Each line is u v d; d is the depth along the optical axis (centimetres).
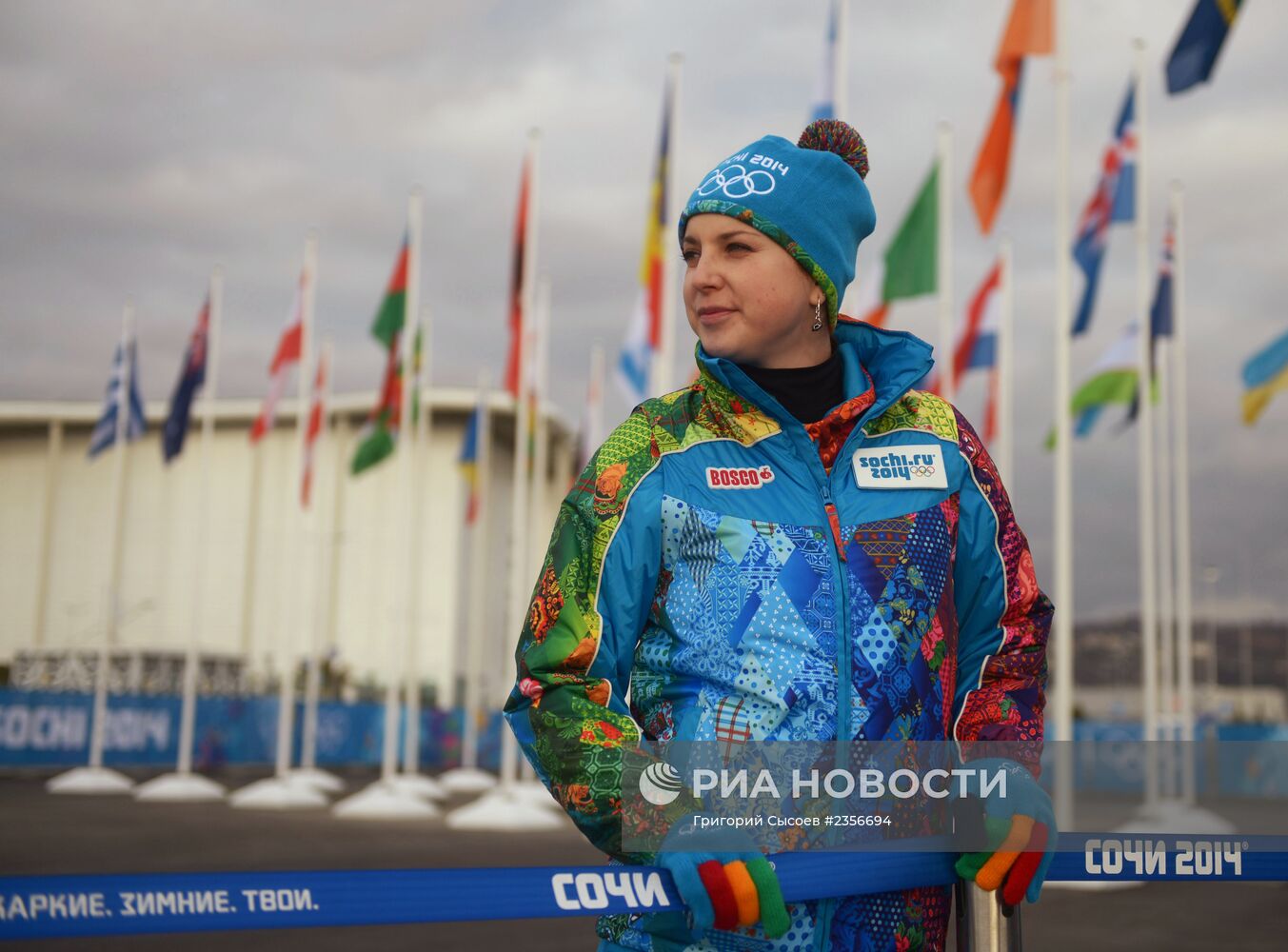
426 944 747
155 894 119
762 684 154
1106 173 1321
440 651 5997
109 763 2991
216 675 4381
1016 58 1125
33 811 1894
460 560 6069
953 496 173
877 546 164
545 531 5488
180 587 6269
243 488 6262
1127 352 1441
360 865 1217
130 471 6419
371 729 4159
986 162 1119
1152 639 1384
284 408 6219
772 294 169
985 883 153
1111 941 841
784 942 149
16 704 2755
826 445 170
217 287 2238
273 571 3238
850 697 156
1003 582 177
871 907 153
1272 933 897
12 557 6394
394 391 1977
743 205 169
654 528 163
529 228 1788
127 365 2391
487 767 4766
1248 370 1393
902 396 179
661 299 1369
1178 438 1922
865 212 177
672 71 1393
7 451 6512
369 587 6084
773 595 158
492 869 133
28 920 114
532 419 2355
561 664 157
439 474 6119
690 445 168
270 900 123
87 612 6328
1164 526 1900
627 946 157
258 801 2241
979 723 169
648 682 163
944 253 1275
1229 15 1032
